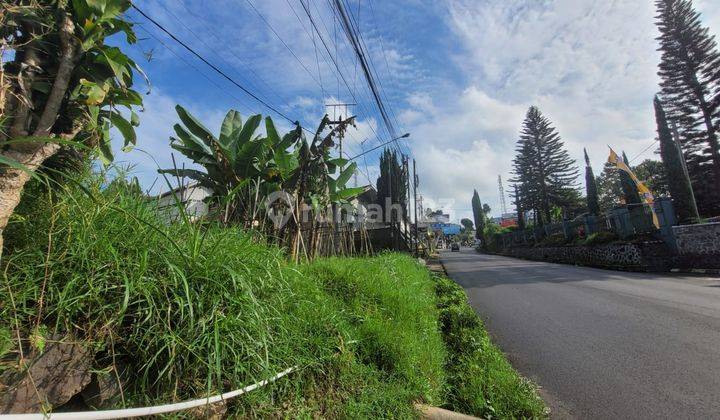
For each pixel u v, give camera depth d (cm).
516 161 4559
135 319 219
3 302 186
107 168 273
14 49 205
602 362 484
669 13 2600
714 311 730
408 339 409
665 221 1720
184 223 288
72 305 199
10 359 176
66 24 219
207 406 205
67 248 214
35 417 161
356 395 311
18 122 202
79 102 236
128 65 255
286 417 255
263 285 288
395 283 609
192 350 215
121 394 195
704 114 2528
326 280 499
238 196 561
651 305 820
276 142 704
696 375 424
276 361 272
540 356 521
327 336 344
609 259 1927
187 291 220
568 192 4244
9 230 221
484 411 345
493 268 2097
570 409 366
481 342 508
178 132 598
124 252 238
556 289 1139
